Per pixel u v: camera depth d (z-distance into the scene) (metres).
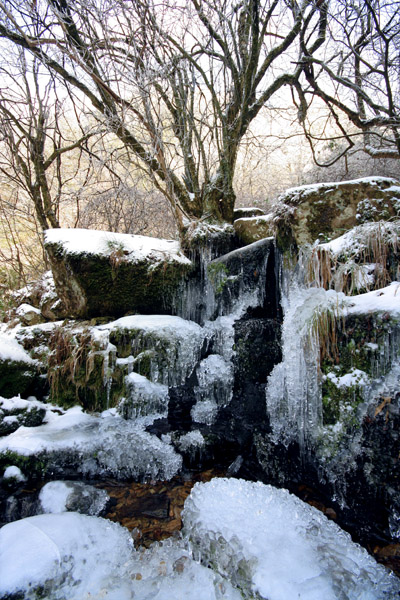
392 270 2.25
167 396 2.88
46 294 3.85
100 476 2.25
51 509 1.90
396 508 1.63
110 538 1.66
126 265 3.10
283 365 2.44
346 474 1.86
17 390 2.84
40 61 3.78
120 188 4.35
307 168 6.90
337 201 2.76
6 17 3.31
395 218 2.47
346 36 3.91
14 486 2.12
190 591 1.34
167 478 2.24
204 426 2.74
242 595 1.34
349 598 1.28
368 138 4.88
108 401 2.83
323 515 1.76
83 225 5.01
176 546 1.63
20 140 4.50
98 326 3.04
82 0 3.06
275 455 2.30
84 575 1.42
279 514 1.73
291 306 2.53
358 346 1.91
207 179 4.20
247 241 3.78
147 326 2.93
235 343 2.94
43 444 2.30
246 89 3.96
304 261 2.58
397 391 1.69
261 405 2.62
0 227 5.62
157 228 4.95
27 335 3.30
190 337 3.01
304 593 1.28
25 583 1.32
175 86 3.79
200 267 3.60
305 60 4.15
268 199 5.83
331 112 4.89
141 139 3.95
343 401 1.92
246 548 1.50
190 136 4.28
